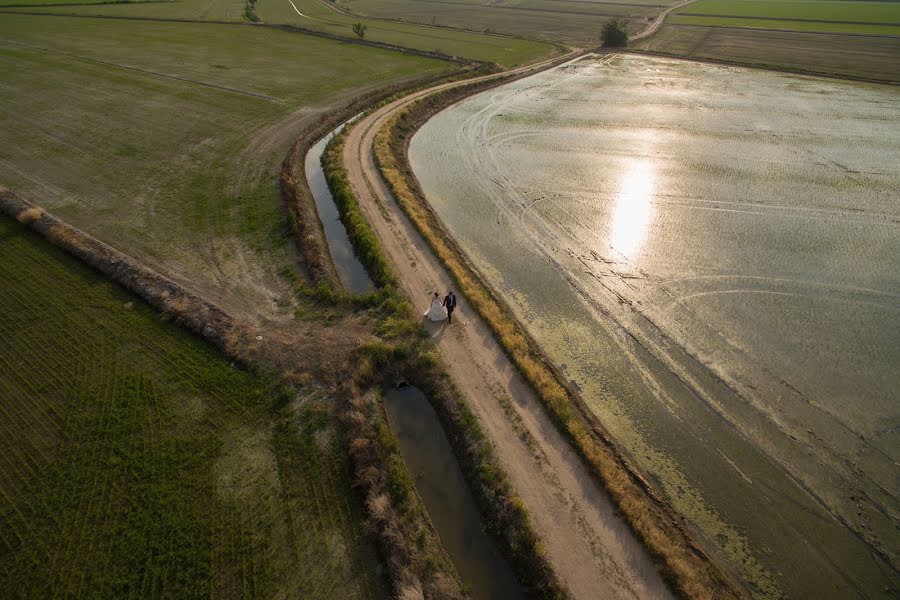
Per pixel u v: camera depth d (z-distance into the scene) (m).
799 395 21.94
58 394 20.86
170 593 14.80
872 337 24.89
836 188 39.12
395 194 37.66
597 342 24.77
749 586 15.77
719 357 23.83
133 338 23.67
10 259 29.16
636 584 15.30
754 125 52.84
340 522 16.75
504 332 24.41
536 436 19.64
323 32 94.94
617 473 18.31
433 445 19.83
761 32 108.38
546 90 66.81
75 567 15.34
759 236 32.94
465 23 118.69
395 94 60.19
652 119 54.88
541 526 16.69
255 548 15.94
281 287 27.67
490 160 44.88
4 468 18.09
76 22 93.75
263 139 46.97
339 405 20.55
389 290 27.06
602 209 36.47
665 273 29.67
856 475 18.84
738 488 18.45
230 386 21.28
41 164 41.03
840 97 62.84
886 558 16.47
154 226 32.84
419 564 15.64
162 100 56.25
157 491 17.39
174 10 112.69
